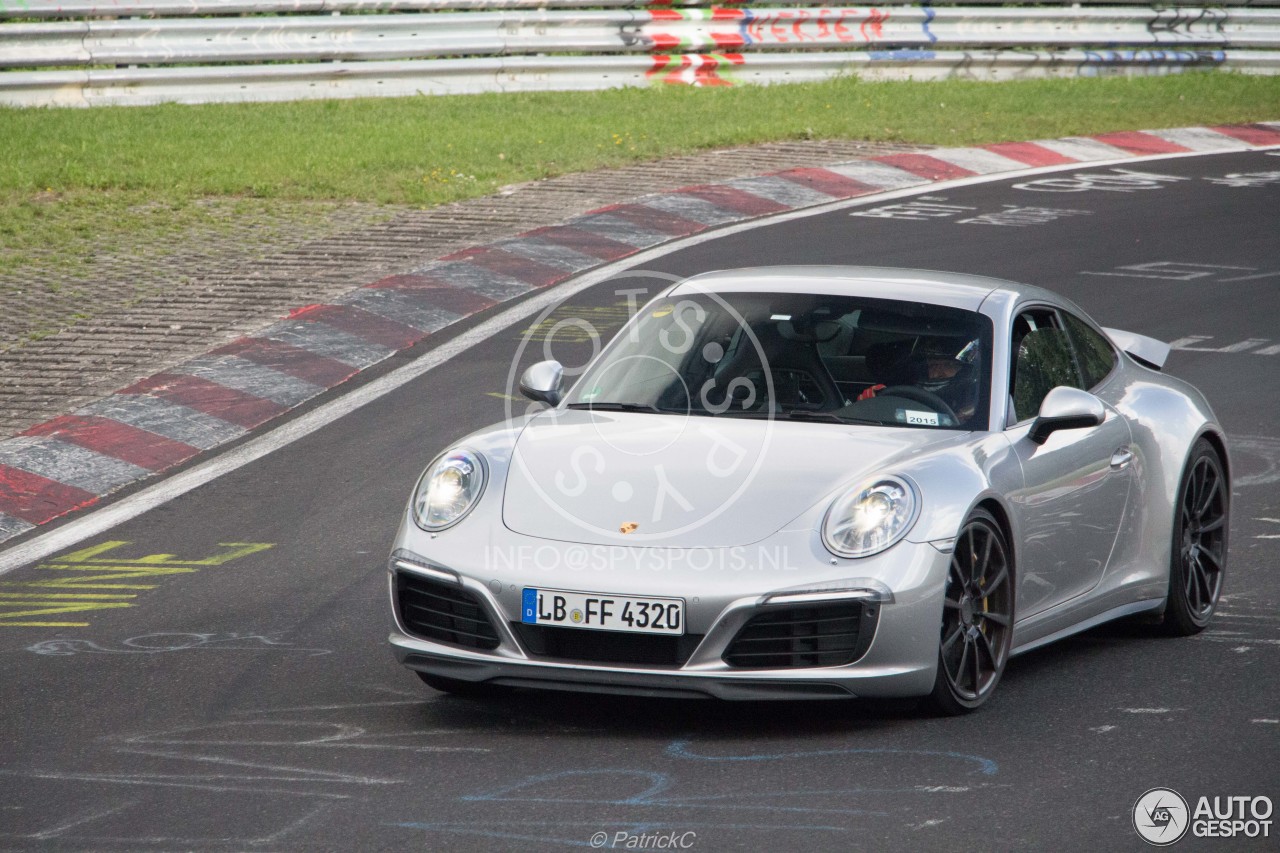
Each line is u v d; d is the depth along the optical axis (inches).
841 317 799.1
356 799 585.3
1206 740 651.5
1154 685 740.7
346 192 2085.4
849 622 645.9
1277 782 597.9
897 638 646.5
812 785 595.8
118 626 845.8
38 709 707.4
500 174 2212.1
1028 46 3289.9
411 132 2433.6
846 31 3080.7
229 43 2586.1
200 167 2162.9
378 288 1657.2
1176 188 2314.2
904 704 672.4
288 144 2319.1
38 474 1143.0
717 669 641.0
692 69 2982.3
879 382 760.3
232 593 905.5
